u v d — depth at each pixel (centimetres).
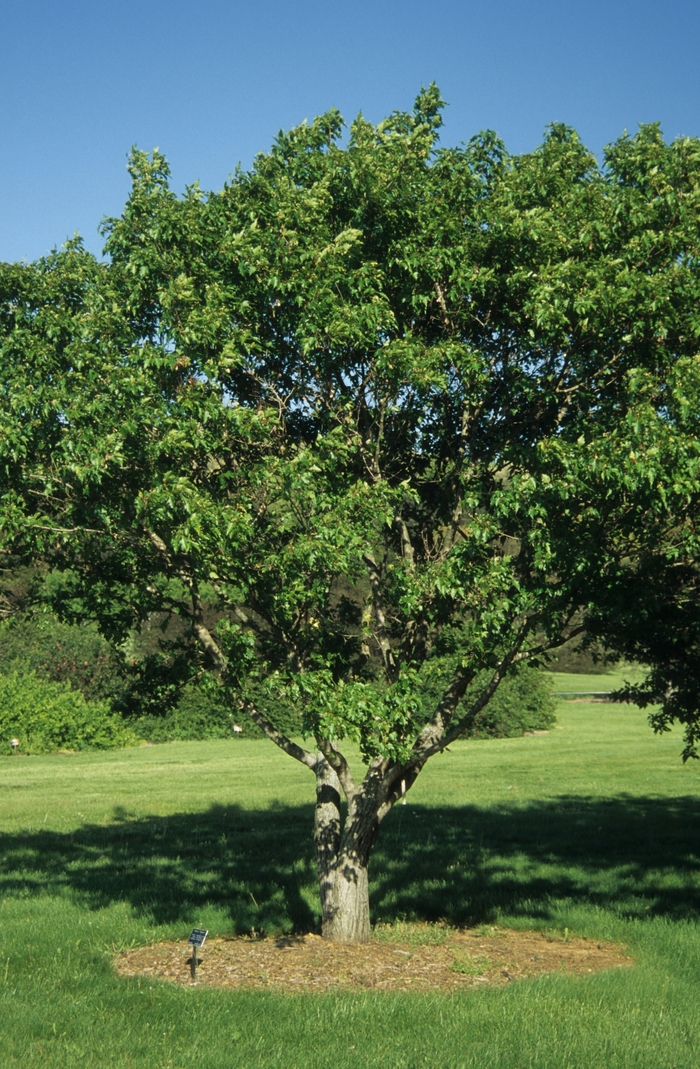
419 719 2545
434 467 891
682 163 832
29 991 736
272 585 785
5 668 2838
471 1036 663
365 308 758
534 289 746
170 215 816
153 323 841
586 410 804
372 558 862
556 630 756
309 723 745
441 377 754
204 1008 706
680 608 893
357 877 908
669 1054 630
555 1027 681
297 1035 661
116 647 962
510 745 2733
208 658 912
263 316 824
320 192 803
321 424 851
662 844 1402
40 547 742
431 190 853
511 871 1215
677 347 795
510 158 894
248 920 952
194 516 678
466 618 889
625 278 735
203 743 2819
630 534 781
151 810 1700
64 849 1354
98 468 689
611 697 1179
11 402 744
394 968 830
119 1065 598
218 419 741
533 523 730
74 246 889
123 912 972
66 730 2670
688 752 1183
